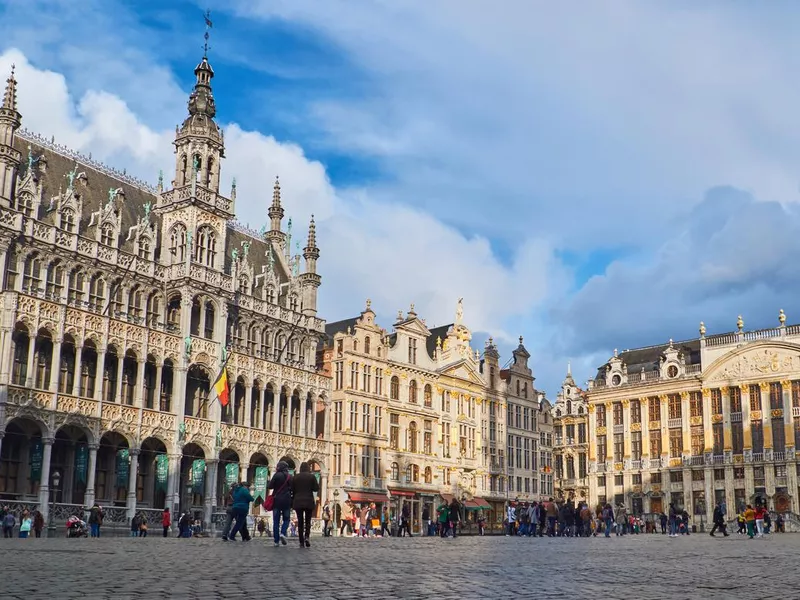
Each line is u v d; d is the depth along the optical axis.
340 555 23.53
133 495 64.25
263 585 14.41
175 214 73.31
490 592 13.84
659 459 125.50
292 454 80.19
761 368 117.31
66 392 61.94
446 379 104.69
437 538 52.84
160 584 14.40
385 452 93.19
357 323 92.31
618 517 84.69
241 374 75.50
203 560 20.56
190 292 70.75
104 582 14.62
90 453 61.34
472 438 108.31
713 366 121.12
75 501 63.12
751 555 28.53
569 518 66.75
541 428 128.12
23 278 60.31
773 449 115.25
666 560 24.48
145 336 66.50
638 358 135.50
